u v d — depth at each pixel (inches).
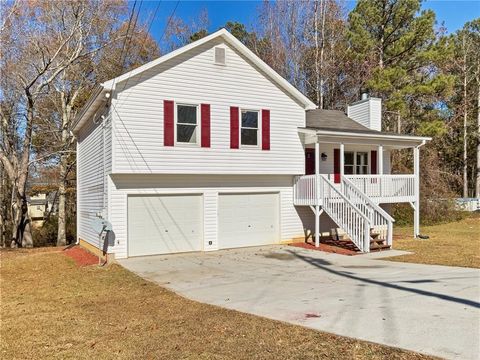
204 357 199.6
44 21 916.6
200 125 579.8
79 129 767.1
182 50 555.8
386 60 1188.5
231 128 604.4
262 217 654.5
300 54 1240.8
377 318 247.8
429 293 311.6
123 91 526.0
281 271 442.6
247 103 618.8
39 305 322.0
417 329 224.2
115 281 410.9
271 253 578.2
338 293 323.3
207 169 583.8
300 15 1241.4
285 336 223.9
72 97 1031.0
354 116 855.1
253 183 644.1
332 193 610.9
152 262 517.0
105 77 1028.5
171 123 557.0
